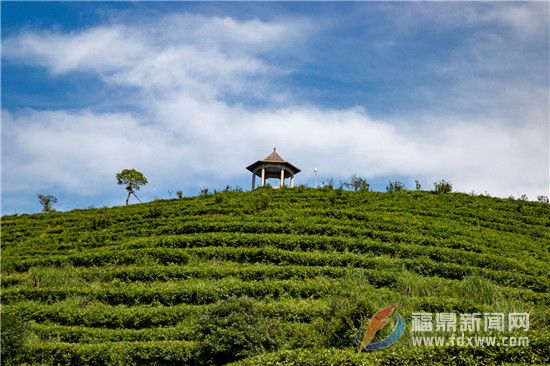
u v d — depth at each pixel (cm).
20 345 2128
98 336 2280
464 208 4119
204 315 2103
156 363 2081
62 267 3131
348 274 2812
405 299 2475
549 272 2962
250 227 3441
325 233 3378
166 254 3119
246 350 1952
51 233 3912
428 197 4403
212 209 3912
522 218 4028
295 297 2633
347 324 2009
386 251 3133
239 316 2039
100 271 2964
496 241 3425
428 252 3103
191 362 2066
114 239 3584
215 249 3147
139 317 2425
